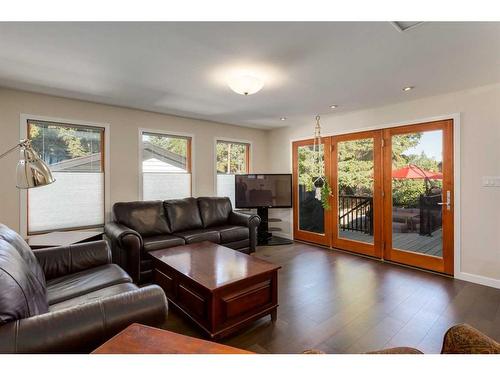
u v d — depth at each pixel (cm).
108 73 252
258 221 416
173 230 371
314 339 194
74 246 225
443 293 269
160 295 138
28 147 194
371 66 237
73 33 180
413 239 350
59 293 176
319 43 195
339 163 434
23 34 181
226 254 259
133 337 98
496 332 201
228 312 193
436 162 327
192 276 203
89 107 346
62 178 330
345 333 201
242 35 184
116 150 368
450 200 316
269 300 218
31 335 103
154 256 254
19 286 118
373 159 389
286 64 233
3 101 290
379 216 384
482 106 290
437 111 323
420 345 186
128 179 379
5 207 291
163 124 413
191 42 194
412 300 253
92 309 120
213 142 475
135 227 342
